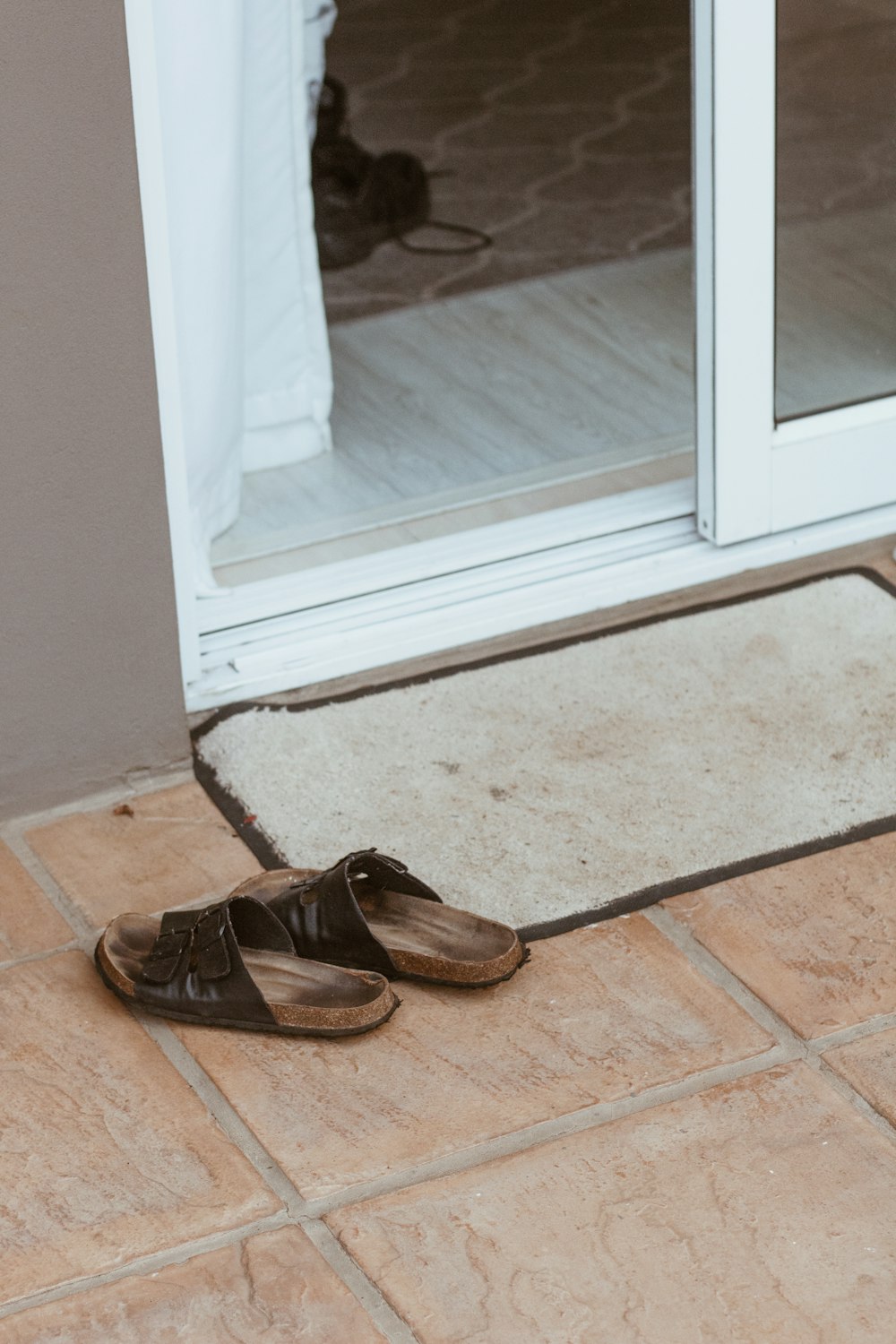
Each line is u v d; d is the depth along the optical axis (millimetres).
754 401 2451
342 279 3469
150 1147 1675
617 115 4266
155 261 2002
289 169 2586
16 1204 1615
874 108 2377
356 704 2322
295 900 1871
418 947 1866
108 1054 1785
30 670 2047
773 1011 1822
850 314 2490
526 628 2473
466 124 4230
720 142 2266
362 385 3092
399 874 1893
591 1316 1497
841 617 2473
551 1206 1603
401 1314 1502
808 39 2279
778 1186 1619
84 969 1900
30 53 1743
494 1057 1771
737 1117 1694
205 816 2133
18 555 1973
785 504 2566
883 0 2314
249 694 2338
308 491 2785
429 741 2248
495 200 3805
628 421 2953
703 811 2111
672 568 2543
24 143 1782
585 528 2617
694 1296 1515
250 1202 1613
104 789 2170
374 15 5016
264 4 2424
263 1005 1780
